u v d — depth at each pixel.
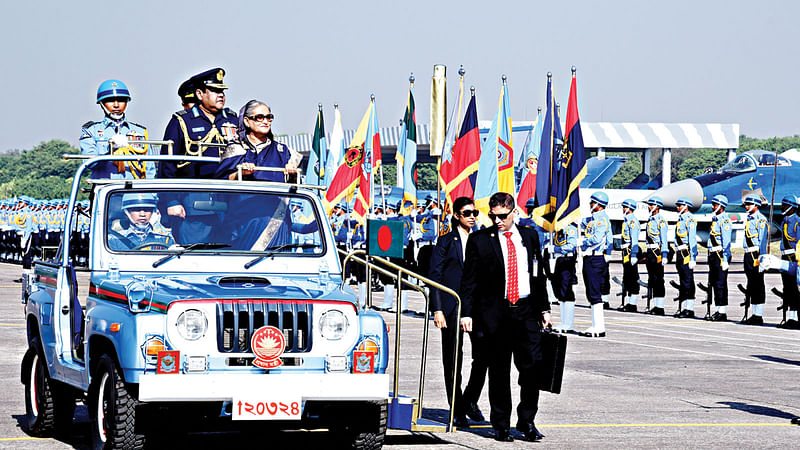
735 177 67.44
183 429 11.33
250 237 12.93
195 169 15.09
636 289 39.28
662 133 120.88
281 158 14.11
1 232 73.06
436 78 31.84
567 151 29.80
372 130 38.38
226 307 10.89
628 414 15.92
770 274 68.44
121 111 17.08
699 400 17.47
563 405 16.77
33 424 13.63
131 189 12.83
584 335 28.78
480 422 15.03
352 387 11.00
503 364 13.53
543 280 13.59
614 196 99.38
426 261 16.25
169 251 12.55
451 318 14.68
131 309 11.00
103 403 11.49
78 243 13.44
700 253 107.94
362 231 38.66
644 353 24.48
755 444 13.62
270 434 13.88
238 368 10.82
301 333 11.12
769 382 19.86
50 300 13.34
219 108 15.61
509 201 13.49
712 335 29.59
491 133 31.73
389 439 13.67
